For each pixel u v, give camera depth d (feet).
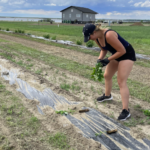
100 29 10.28
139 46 41.83
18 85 16.37
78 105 13.15
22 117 11.25
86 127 10.52
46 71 21.01
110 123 11.03
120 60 11.20
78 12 164.14
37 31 72.90
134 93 15.76
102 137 9.71
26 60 25.59
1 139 9.12
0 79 17.78
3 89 15.38
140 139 9.62
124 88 11.32
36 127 10.28
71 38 52.06
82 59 28.22
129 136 9.86
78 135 9.74
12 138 9.23
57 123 10.78
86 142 9.22
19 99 13.74
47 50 34.45
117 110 12.73
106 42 10.35
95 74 12.12
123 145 9.17
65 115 11.71
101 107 13.11
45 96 14.32
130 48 10.91
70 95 14.64
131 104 13.74
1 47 34.42
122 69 11.06
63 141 9.23
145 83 18.60
